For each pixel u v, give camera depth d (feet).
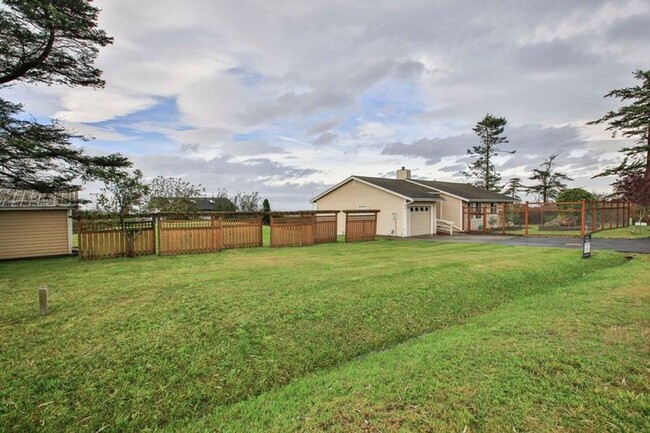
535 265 36.86
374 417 10.73
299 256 43.73
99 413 12.16
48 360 14.58
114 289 25.04
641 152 94.38
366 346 18.48
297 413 11.55
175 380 14.11
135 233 44.70
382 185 80.69
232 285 26.18
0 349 15.38
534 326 18.43
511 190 146.72
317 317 20.34
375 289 25.62
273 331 18.40
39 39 37.32
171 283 26.91
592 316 19.70
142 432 11.56
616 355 14.14
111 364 14.61
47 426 11.38
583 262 40.09
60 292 24.36
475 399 11.33
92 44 41.39
